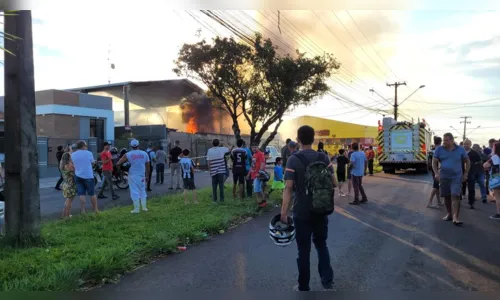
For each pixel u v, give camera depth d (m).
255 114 13.93
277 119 14.48
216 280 5.03
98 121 28.59
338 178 13.40
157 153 16.88
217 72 13.33
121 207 10.45
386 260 5.82
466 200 11.96
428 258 5.89
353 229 7.93
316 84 13.98
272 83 13.41
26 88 6.23
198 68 13.42
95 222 8.06
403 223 8.48
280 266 5.56
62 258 5.54
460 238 7.09
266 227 8.16
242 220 8.91
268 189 13.22
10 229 6.24
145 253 5.91
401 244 6.72
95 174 15.59
